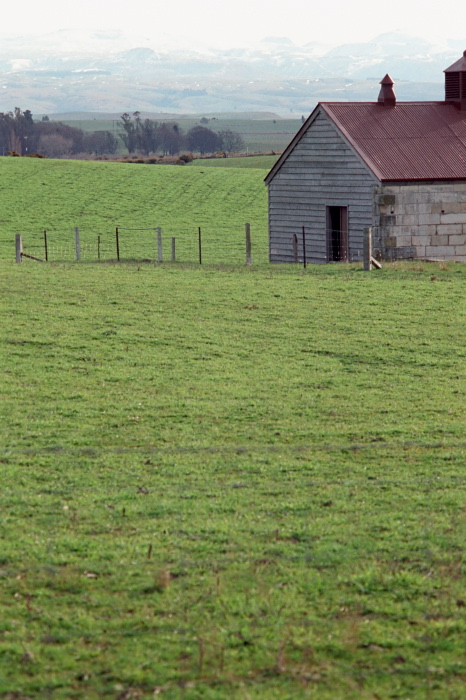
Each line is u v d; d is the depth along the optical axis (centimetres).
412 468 1939
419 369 2809
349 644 1193
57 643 1198
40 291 4006
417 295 3881
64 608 1291
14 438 2147
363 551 1483
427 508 1692
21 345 3072
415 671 1136
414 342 3125
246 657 1166
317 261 5659
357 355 2983
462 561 1446
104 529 1589
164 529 1582
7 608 1286
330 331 3294
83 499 1742
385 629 1231
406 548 1498
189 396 2523
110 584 1367
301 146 5653
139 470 1928
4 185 10938
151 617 1262
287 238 5881
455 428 2227
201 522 1614
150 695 1086
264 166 16362
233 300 3838
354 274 4488
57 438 2158
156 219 9481
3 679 1114
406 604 1302
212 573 1399
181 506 1702
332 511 1678
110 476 1888
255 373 2773
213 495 1772
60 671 1136
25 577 1386
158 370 2798
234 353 3012
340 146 5341
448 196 5219
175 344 3119
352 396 2530
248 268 4900
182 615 1270
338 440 2145
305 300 3831
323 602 1307
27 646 1188
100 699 1079
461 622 1245
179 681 1114
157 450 2072
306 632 1223
